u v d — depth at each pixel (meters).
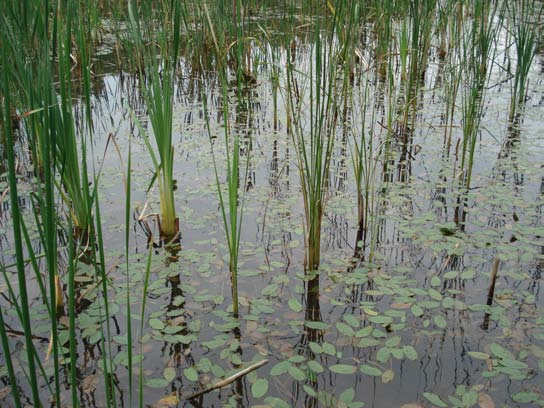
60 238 3.09
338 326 2.33
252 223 3.27
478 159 4.19
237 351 2.24
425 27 6.16
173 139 4.71
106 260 2.88
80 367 2.13
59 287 2.45
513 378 2.03
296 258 2.92
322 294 2.61
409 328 2.36
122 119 5.28
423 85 6.27
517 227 3.10
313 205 2.66
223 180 3.85
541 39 7.46
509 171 3.94
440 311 2.46
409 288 2.59
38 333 2.32
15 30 2.53
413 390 2.01
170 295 2.60
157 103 2.80
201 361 2.14
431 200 3.53
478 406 1.90
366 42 7.33
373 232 2.93
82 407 1.93
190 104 5.73
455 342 2.26
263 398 1.99
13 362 2.14
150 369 2.12
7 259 2.90
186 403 1.95
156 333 2.30
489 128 4.86
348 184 3.79
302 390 2.02
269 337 2.31
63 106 1.77
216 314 2.45
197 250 2.98
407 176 3.90
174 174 3.96
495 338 2.26
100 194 3.63
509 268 2.76
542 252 2.87
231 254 2.39
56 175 3.71
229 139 4.66
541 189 3.63
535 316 2.38
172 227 3.10
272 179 3.86
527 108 5.38
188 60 6.91
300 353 2.22
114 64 7.29
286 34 5.12
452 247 2.92
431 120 5.11
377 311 2.47
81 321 2.37
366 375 2.10
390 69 4.14
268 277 2.76
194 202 3.54
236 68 6.23
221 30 6.02
